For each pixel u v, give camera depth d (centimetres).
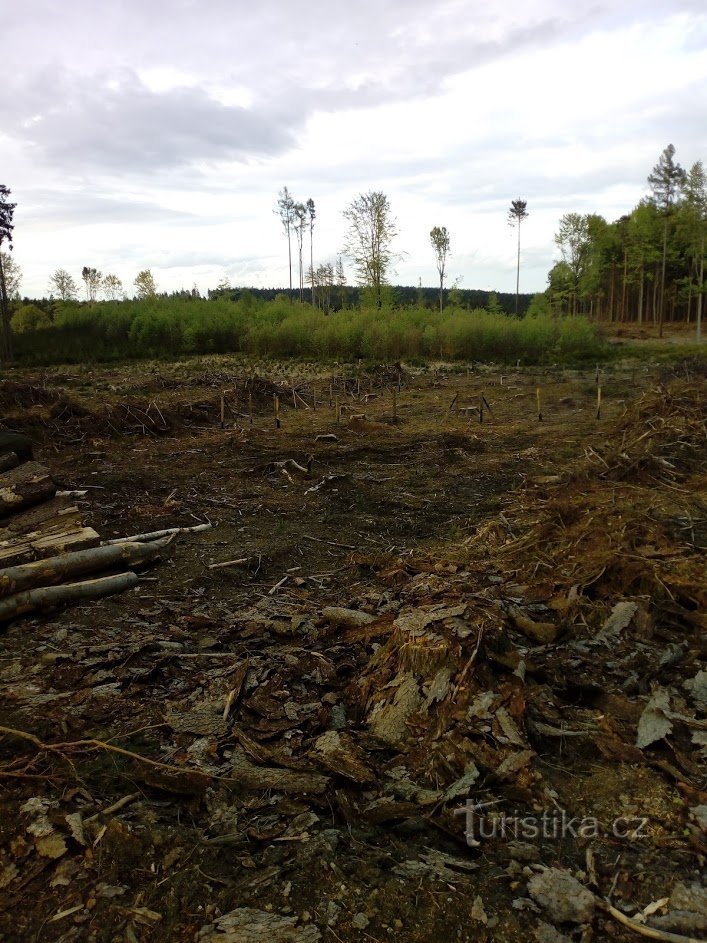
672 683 314
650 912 194
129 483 780
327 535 593
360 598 430
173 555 533
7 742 280
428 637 309
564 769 258
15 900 203
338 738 273
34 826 231
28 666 352
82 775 259
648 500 605
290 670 335
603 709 295
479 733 266
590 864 212
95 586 446
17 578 417
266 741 281
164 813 240
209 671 341
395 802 239
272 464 864
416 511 666
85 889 206
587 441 970
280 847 220
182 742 280
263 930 188
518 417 1267
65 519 542
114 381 1919
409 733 276
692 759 260
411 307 3166
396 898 199
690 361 1980
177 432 1162
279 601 441
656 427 866
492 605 365
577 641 354
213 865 214
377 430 1159
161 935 189
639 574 416
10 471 627
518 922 190
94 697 316
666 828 227
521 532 558
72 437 1070
